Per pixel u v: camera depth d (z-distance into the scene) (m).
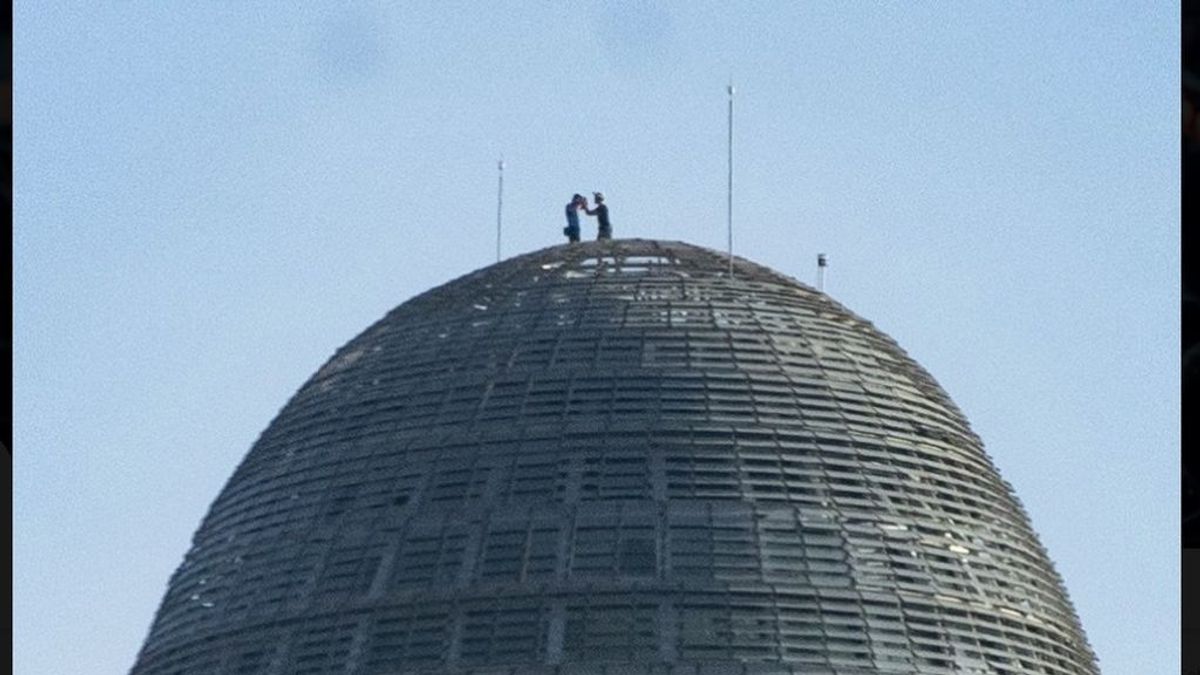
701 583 151.88
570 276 167.88
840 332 167.38
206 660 157.00
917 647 152.75
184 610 162.12
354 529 157.62
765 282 169.12
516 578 152.00
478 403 160.62
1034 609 160.00
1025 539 164.12
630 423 158.50
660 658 149.00
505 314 165.88
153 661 161.38
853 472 159.00
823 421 160.75
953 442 165.12
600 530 153.88
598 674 148.12
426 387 163.00
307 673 151.75
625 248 170.75
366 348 168.88
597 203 175.25
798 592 152.38
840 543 155.25
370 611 152.88
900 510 158.50
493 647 149.50
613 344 162.50
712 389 160.50
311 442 164.38
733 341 163.50
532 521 154.50
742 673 148.88
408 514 156.88
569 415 159.00
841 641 151.25
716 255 171.25
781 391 161.38
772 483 156.75
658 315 164.50
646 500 155.12
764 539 154.38
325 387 167.75
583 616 150.38
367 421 163.12
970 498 162.25
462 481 157.25
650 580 151.75
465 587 152.12
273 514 161.88
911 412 164.62
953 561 158.12
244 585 159.38
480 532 154.50
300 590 156.50
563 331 163.50
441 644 150.25
